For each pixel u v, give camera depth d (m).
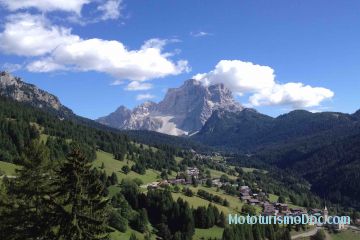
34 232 36.28
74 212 35.75
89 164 37.47
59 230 35.47
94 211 36.66
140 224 187.25
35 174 43.56
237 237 187.38
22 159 43.91
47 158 44.56
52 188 42.28
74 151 36.94
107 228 37.94
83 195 36.31
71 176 36.19
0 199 44.41
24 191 42.94
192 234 195.25
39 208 40.88
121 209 190.50
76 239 35.31
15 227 39.59
